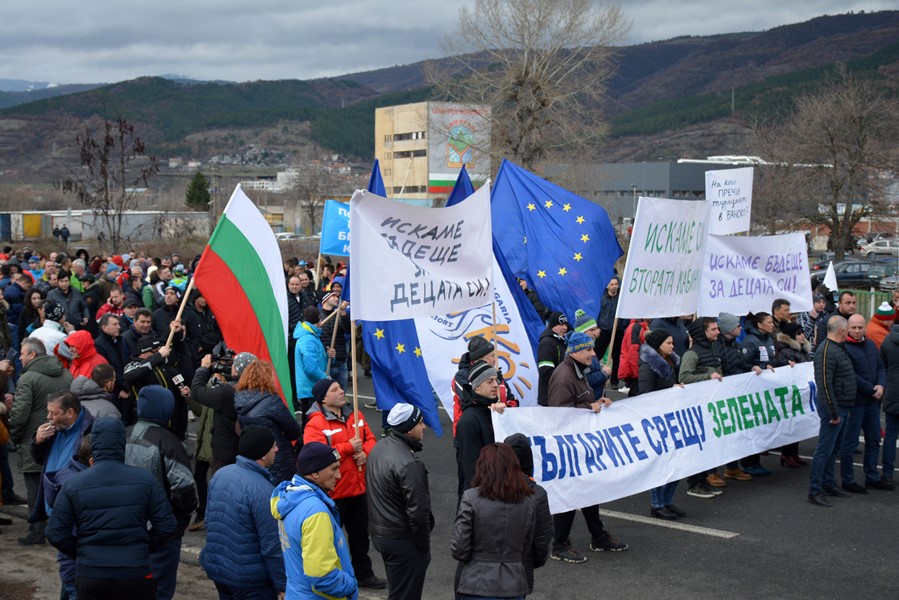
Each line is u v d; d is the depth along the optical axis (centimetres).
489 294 800
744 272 1220
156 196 9556
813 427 1119
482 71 4247
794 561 799
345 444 725
